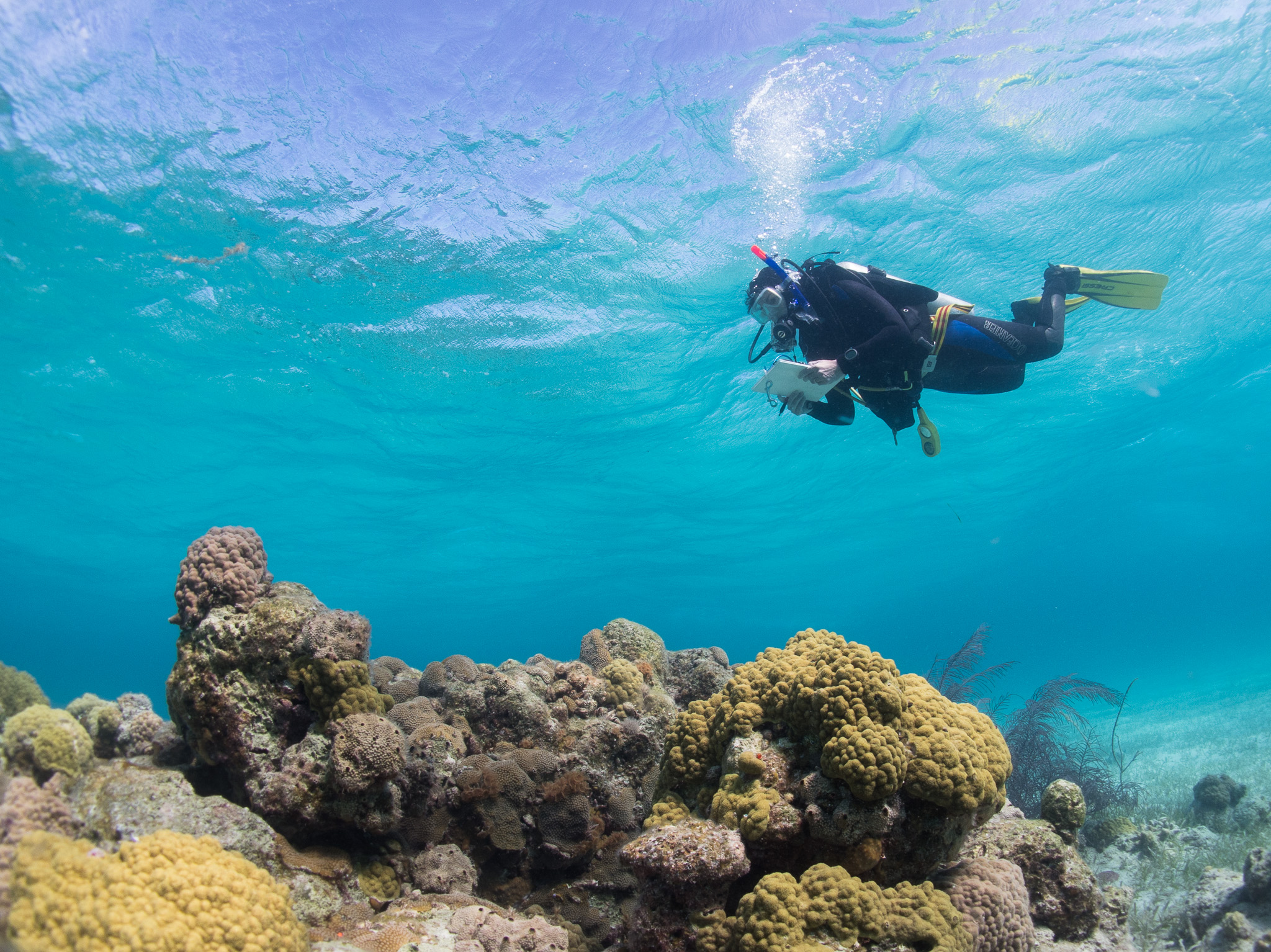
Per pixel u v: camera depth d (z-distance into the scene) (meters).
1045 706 10.20
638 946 2.89
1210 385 25.08
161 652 85.19
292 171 10.47
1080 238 13.19
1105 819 8.72
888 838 2.93
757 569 40.69
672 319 14.29
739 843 2.90
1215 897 5.37
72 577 37.44
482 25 9.39
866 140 10.73
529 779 4.33
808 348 4.88
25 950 1.97
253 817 3.24
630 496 25.89
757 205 11.49
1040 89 10.57
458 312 13.30
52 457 20.67
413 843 3.94
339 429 18.86
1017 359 5.14
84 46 8.82
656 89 10.10
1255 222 14.49
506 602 45.00
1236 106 11.33
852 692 3.06
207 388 16.42
